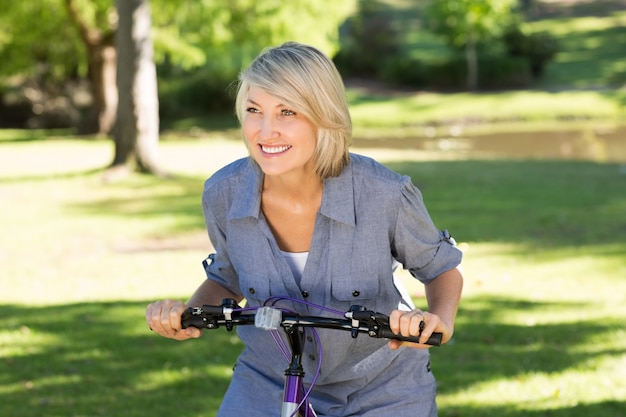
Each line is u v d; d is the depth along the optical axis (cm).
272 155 308
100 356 770
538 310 912
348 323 293
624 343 777
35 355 775
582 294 997
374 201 323
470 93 4638
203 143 3212
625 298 969
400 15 6719
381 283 332
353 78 5091
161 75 4425
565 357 740
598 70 4997
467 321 865
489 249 1285
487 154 2984
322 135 312
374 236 325
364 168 326
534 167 2281
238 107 316
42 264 1248
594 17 6562
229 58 3569
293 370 310
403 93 4725
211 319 312
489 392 659
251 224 331
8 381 707
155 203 1791
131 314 916
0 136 3528
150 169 2138
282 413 307
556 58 5291
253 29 3378
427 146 3259
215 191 340
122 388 689
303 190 323
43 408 644
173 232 1504
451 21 4784
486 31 4722
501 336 807
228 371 727
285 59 304
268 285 334
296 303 332
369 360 335
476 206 1667
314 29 3441
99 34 3447
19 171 2267
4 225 1552
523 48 4888
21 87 4184
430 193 1833
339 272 327
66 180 2070
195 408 641
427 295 340
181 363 748
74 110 4188
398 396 336
